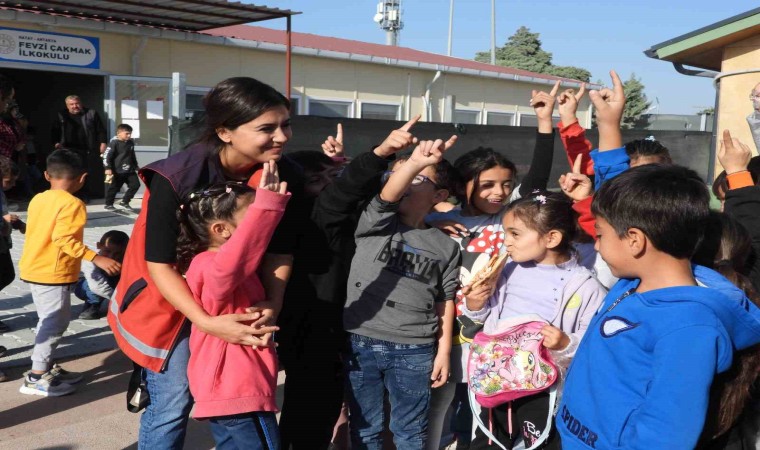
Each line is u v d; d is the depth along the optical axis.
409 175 2.53
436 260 2.78
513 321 2.55
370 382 2.81
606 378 1.75
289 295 2.76
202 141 2.48
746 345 1.72
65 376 4.46
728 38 7.77
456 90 18.52
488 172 3.16
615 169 2.84
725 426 1.75
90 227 10.77
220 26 12.59
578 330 2.59
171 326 2.50
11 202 12.63
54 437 3.71
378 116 16.97
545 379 2.50
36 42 11.90
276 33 17.30
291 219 2.59
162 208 2.37
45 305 4.23
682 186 1.72
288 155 3.02
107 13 11.63
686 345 1.61
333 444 3.44
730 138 2.60
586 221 2.69
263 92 2.39
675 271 1.75
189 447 3.67
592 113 21.84
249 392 2.35
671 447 1.59
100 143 12.76
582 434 1.80
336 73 15.97
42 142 14.88
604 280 3.09
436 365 2.85
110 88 12.87
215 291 2.30
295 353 2.78
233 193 2.35
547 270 2.67
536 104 3.50
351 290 2.76
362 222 2.73
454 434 3.59
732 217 2.08
